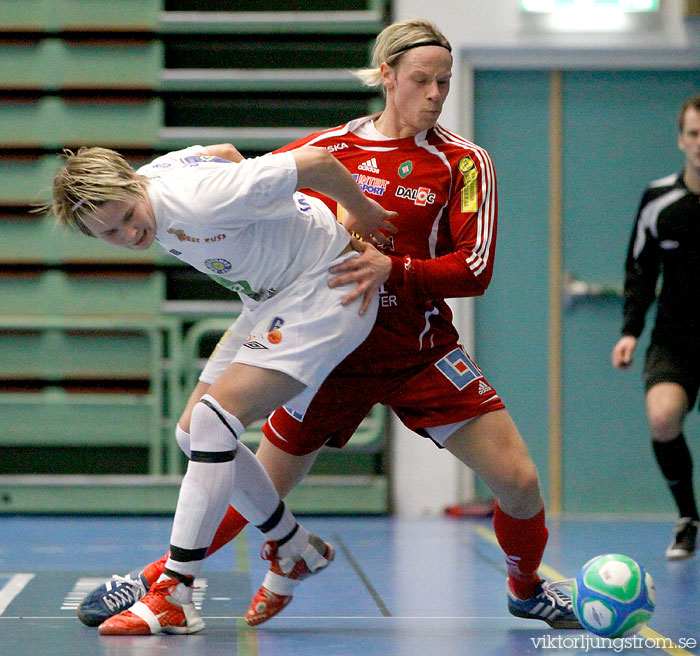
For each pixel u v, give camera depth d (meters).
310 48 20.08
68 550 14.64
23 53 19.75
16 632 8.29
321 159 7.77
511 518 8.55
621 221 20.66
